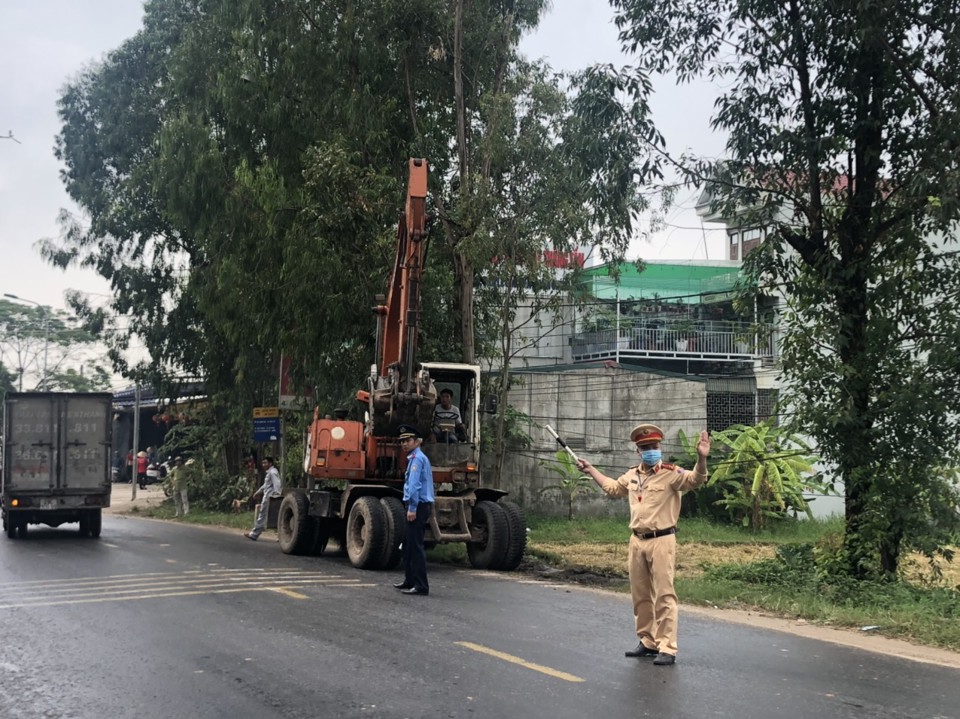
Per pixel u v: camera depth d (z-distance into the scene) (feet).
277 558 52.70
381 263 59.82
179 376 104.37
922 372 40.19
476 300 67.62
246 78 68.49
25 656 26.18
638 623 26.53
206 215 78.02
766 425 80.94
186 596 36.73
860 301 42.68
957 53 39.37
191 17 97.50
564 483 81.35
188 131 77.00
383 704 21.09
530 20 65.10
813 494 85.97
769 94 44.21
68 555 53.06
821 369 41.39
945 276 41.01
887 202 43.34
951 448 40.04
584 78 45.29
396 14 62.75
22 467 66.64
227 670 24.34
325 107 64.23
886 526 39.83
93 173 105.81
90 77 106.93
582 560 55.21
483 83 65.16
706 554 62.39
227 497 96.02
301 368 70.74
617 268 64.64
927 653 28.40
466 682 23.04
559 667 24.71
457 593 38.70
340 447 50.67
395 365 48.26
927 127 41.39
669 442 86.43
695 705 21.18
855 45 41.45
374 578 43.29
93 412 68.59
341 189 59.16
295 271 60.85
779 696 22.20
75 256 103.40
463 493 50.21
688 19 44.11
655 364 99.35
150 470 159.12
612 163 45.14
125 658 25.80
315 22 65.05
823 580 40.96
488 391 66.33
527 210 62.34
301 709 20.74
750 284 45.65
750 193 45.98
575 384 84.43
